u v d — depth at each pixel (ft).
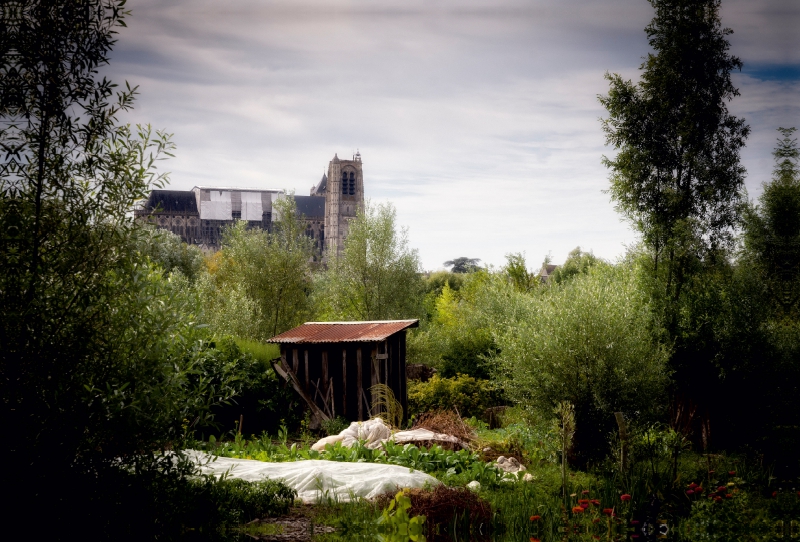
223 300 112.68
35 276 18.30
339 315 114.01
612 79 52.11
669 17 50.93
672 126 51.21
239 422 54.70
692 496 29.81
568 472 37.83
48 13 18.62
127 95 20.24
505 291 106.01
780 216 51.47
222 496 24.26
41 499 17.81
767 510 24.50
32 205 18.58
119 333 19.76
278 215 130.00
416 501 26.94
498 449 43.65
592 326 40.86
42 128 18.71
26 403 17.94
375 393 60.23
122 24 19.94
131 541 18.88
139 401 19.11
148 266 21.49
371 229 113.29
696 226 49.96
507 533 25.30
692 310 46.91
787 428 40.32
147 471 20.06
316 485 30.53
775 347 45.62
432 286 229.04
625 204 52.16
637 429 39.22
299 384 61.82
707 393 45.70
